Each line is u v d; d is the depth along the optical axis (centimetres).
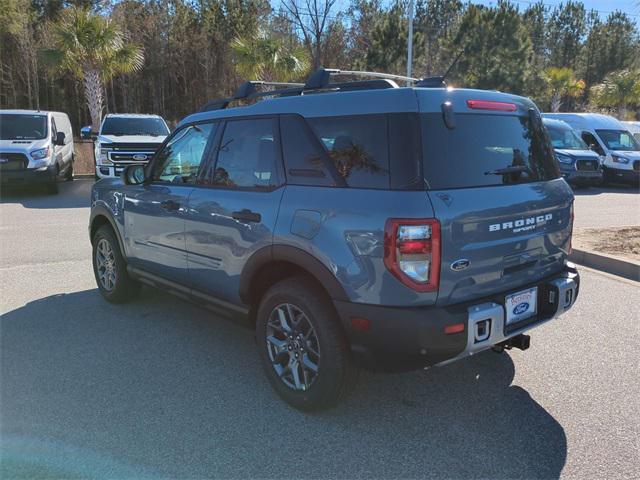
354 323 304
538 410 353
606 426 334
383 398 368
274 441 316
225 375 398
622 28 4900
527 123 363
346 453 306
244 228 365
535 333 480
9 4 2614
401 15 2912
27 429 326
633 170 1645
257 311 389
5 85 2911
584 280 641
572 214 383
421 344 289
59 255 749
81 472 287
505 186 327
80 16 1783
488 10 2812
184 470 289
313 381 335
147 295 583
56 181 1388
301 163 340
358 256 298
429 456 304
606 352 439
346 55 3278
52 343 453
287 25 3055
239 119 391
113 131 1422
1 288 603
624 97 3138
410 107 298
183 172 441
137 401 359
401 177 292
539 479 285
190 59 3078
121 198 508
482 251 307
